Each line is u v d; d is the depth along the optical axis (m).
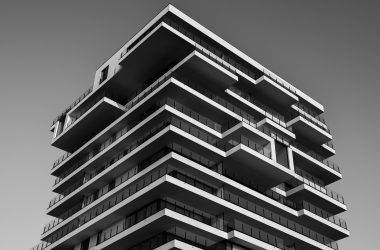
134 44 59.12
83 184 54.44
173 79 50.31
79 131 61.00
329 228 54.81
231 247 44.59
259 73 62.47
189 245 41.00
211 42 58.88
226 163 50.19
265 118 55.97
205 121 53.53
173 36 53.19
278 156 53.69
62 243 52.56
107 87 59.16
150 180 46.09
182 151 48.31
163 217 41.47
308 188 53.69
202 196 44.31
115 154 53.53
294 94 62.47
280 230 49.12
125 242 44.75
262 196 49.69
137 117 53.84
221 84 55.19
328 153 65.38
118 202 47.88
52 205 58.62
